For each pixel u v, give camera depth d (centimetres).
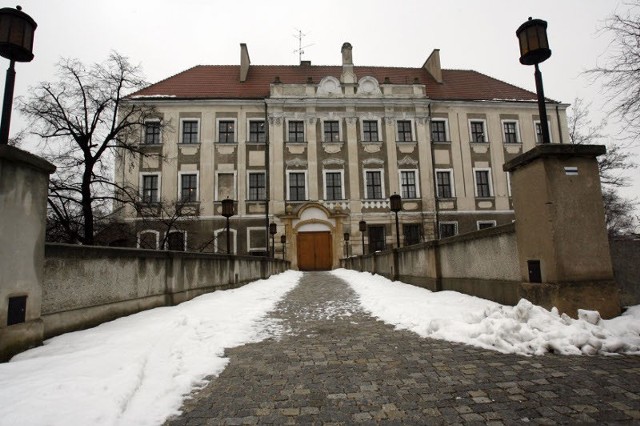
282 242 3120
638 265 555
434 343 507
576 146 549
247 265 1534
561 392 327
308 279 1927
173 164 3180
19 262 426
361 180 3316
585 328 461
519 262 611
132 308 687
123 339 480
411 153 3394
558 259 528
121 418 292
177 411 315
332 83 3422
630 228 2477
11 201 417
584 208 546
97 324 582
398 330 599
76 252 543
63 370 355
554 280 531
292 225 3166
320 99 3353
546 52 605
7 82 493
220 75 3756
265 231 3166
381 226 3275
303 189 3294
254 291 1213
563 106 3591
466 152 3450
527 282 588
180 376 387
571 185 550
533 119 3575
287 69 3938
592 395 318
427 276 1017
